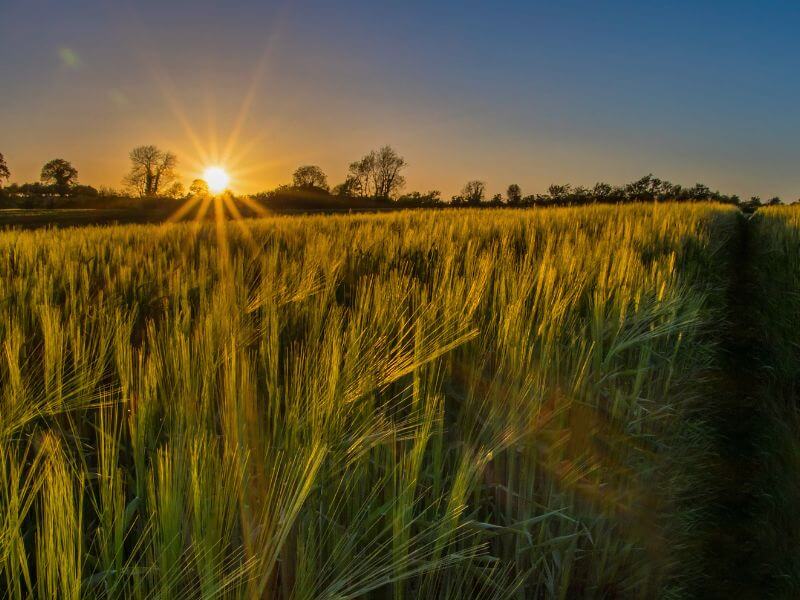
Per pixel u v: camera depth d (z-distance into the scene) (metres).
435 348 2.32
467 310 3.05
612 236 8.58
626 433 3.16
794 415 4.26
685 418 4.20
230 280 3.53
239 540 1.51
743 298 9.21
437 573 1.91
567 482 2.54
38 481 1.26
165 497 1.26
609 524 2.75
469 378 2.72
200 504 1.28
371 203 80.81
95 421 2.16
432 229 9.43
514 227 10.67
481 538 2.07
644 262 7.38
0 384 2.16
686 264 7.86
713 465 3.89
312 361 2.09
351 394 1.89
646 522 2.93
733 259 13.66
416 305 3.20
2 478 1.35
